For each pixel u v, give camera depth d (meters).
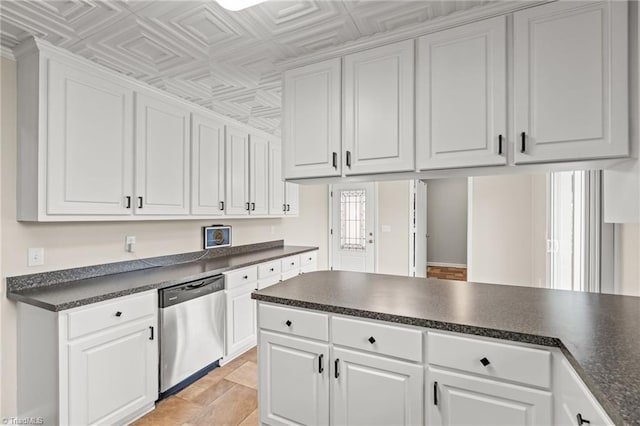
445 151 1.70
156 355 2.22
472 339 1.34
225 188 3.27
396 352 1.48
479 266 4.03
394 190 5.29
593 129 1.40
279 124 3.60
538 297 1.78
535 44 1.51
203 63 2.20
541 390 1.22
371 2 1.58
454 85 1.68
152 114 2.54
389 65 1.85
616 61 1.37
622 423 0.75
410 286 2.05
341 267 5.62
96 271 2.41
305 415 1.71
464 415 1.35
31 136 1.92
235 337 2.95
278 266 3.63
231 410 2.21
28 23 1.74
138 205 2.42
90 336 1.85
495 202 3.96
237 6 1.50
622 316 1.45
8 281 1.96
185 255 3.14
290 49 2.03
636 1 1.35
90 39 1.89
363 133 1.92
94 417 1.86
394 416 1.49
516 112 1.55
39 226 2.10
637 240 1.85
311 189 5.37
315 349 1.68
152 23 1.75
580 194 2.46
